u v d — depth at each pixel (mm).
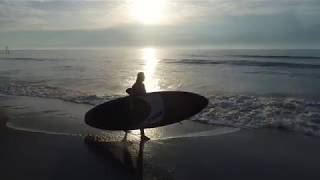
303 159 8688
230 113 13797
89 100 17781
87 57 95875
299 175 7727
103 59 83312
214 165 8391
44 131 11555
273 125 11891
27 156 9125
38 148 9797
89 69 45750
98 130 11641
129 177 7699
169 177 7703
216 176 7727
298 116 12883
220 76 35219
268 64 51688
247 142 10172
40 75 35375
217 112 14031
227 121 12641
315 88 24672
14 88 23438
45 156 9109
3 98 19266
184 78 33438
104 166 8367
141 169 8180
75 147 9844
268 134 10977
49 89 22812
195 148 9695
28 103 17312
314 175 7711
